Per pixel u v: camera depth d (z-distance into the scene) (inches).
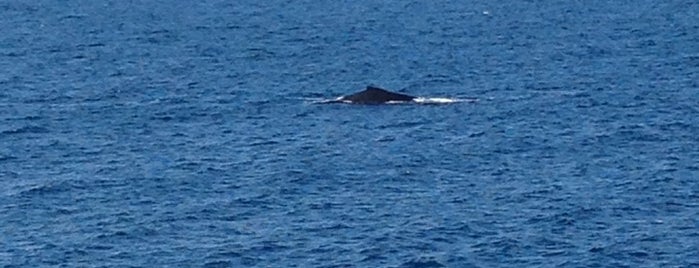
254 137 5319.9
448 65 7475.4
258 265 3823.8
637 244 3951.8
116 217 4222.4
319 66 7578.7
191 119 5718.5
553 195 4414.4
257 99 6215.6
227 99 6225.4
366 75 7190.0
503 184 4557.1
